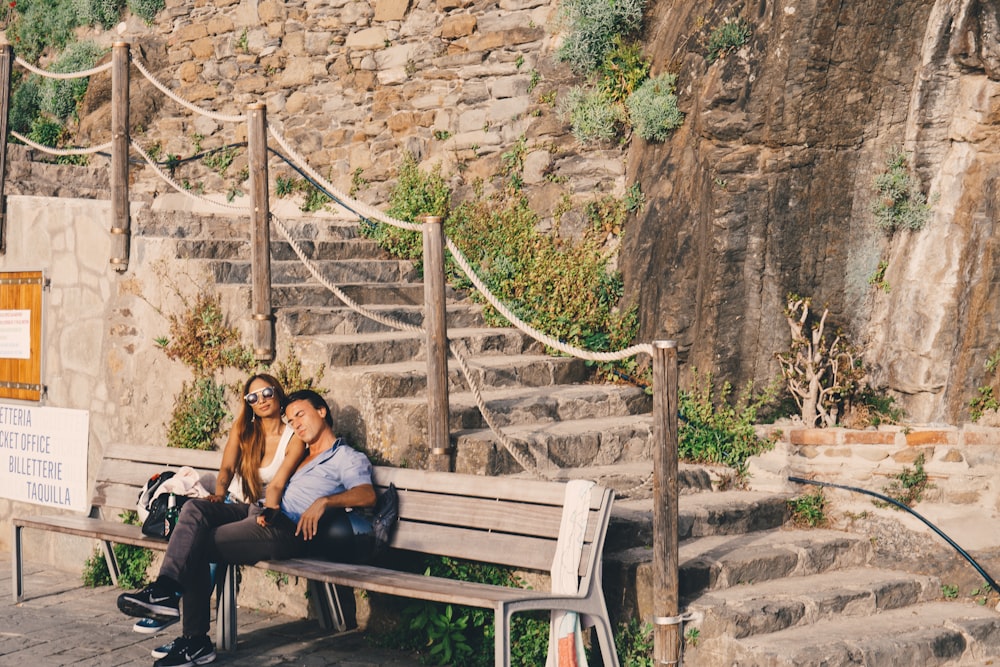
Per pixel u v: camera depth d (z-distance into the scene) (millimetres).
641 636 5266
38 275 8055
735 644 5105
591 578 4891
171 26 11523
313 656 5609
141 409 7359
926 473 6434
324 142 10391
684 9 7910
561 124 8789
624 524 5707
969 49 6656
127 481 6797
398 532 5641
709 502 6410
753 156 7180
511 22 9211
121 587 7035
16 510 8281
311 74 10500
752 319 7309
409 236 9250
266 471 5887
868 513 6445
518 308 8461
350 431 6406
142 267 7352
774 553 5918
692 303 7594
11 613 6367
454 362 7207
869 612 5773
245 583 6727
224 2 11086
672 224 7805
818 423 7098
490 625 5543
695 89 7645
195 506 5375
